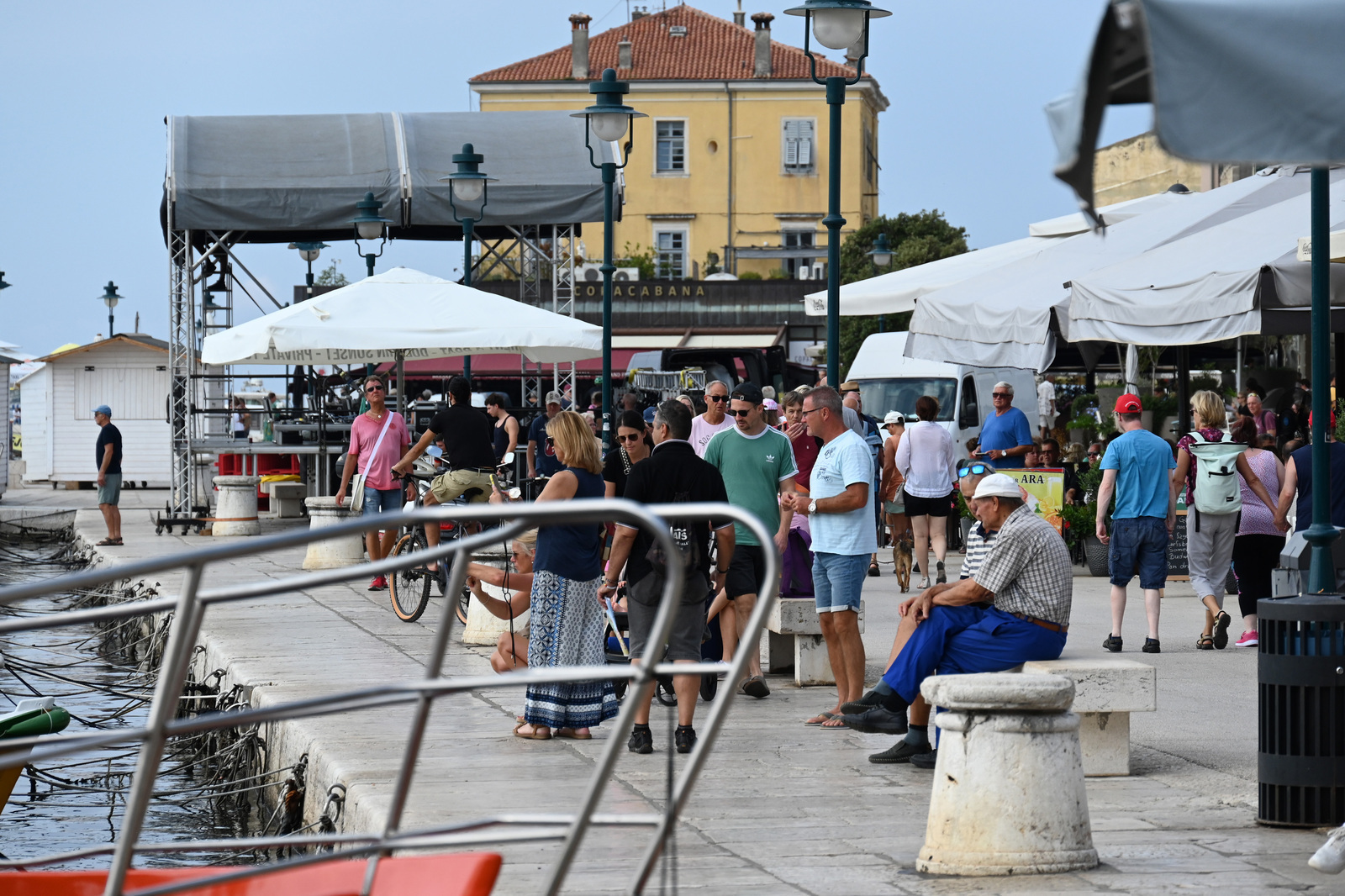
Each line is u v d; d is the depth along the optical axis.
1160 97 4.88
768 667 16.19
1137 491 16.66
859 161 100.25
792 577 15.33
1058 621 10.99
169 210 36.38
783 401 15.95
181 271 37.38
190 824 13.90
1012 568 10.87
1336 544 12.22
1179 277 17.80
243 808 14.45
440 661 5.60
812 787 10.60
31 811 14.30
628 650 13.62
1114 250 21.64
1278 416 26.44
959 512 29.25
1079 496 26.53
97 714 18.39
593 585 12.43
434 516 5.20
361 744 12.18
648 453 13.74
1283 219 18.92
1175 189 29.14
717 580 13.30
